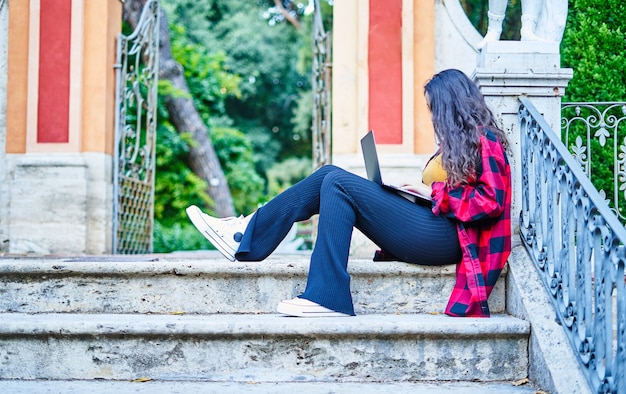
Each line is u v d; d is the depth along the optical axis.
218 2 19.12
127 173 6.30
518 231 3.44
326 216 3.12
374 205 3.17
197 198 13.69
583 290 2.63
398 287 3.26
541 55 3.53
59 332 2.84
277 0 18.36
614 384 2.35
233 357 2.85
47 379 2.86
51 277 3.26
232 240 3.38
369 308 3.25
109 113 5.94
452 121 3.17
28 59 5.80
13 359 2.88
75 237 5.67
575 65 5.69
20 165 5.71
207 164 14.16
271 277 3.22
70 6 5.79
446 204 3.18
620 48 5.61
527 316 2.94
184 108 13.95
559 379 2.59
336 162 5.50
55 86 5.78
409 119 5.43
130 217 6.34
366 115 5.44
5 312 3.26
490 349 2.89
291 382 2.83
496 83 3.51
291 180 19.41
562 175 2.91
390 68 5.47
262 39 19.11
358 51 5.49
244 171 15.94
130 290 3.24
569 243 2.82
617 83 5.56
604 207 2.46
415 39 5.57
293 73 19.52
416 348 2.87
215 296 3.23
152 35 6.91
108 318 3.00
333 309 3.03
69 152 5.74
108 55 5.91
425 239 3.16
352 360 2.85
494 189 3.08
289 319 2.93
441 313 3.24
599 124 4.32
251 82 19.09
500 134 3.24
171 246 11.71
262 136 19.52
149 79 6.88
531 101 3.52
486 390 2.69
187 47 14.52
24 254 5.55
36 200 5.68
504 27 5.90
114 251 5.91
